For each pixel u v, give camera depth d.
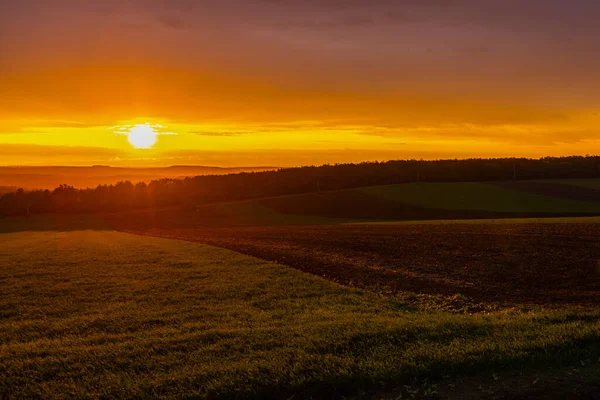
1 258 26.12
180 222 79.06
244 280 17.81
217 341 10.01
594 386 6.84
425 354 8.31
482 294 15.76
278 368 8.02
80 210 103.19
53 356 9.41
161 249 30.03
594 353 8.05
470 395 6.82
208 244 33.41
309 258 24.45
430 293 15.95
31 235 54.28
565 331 9.29
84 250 30.33
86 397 7.38
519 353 8.07
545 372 7.43
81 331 11.66
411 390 7.11
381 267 21.08
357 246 28.34
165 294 15.66
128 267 21.72
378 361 8.16
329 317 11.98
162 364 8.69
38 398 7.46
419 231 35.28
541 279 17.75
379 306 13.45
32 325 12.32
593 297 14.95
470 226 37.09
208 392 7.25
